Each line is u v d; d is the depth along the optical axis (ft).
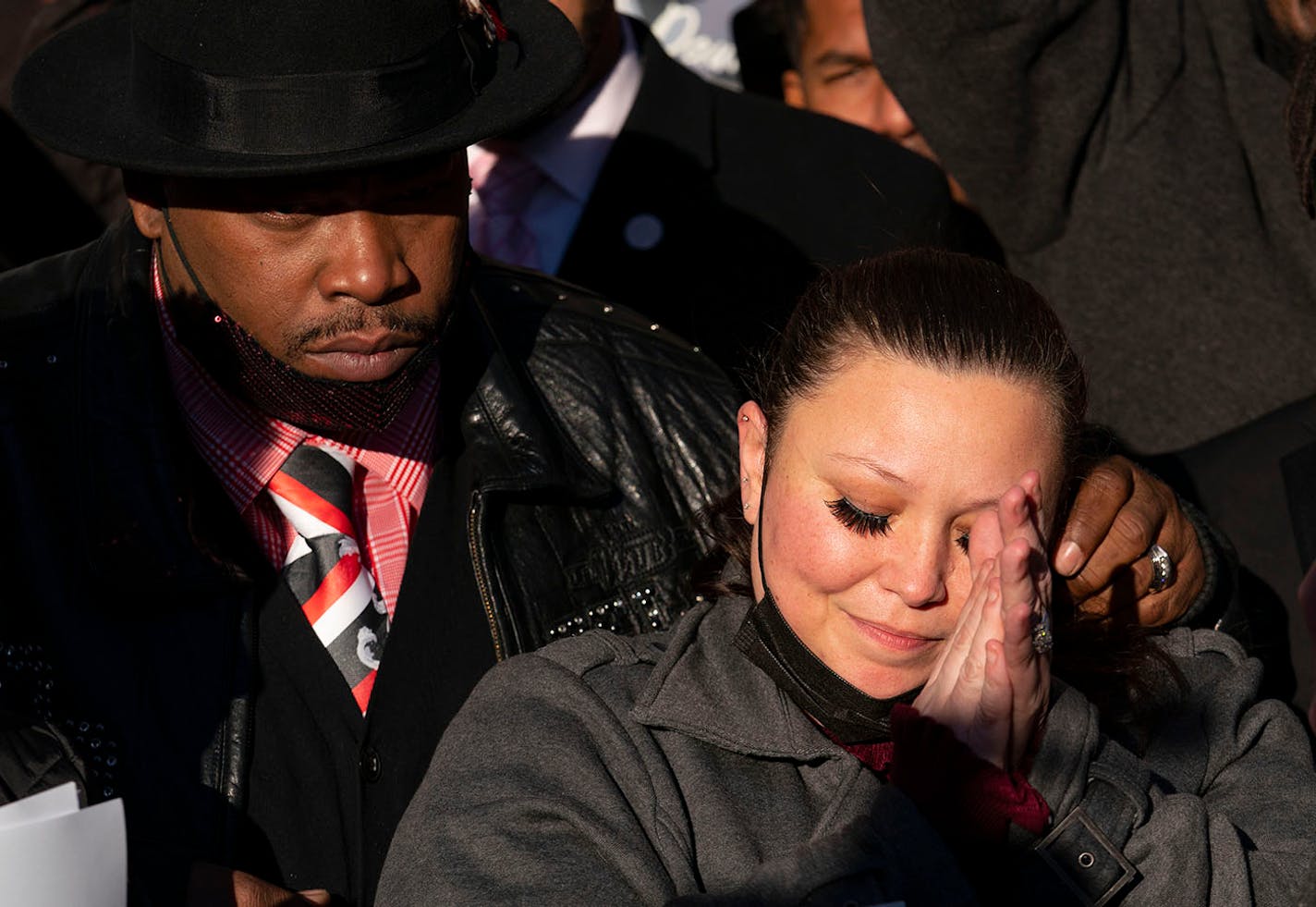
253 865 9.93
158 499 9.99
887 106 18.49
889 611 8.37
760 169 15.67
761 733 8.84
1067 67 14.79
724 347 15.15
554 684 9.04
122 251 10.69
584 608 11.18
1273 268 14.83
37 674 9.50
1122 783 8.63
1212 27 15.08
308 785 10.13
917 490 8.15
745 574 9.72
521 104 9.68
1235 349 14.88
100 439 10.07
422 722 10.46
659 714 8.86
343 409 10.08
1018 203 15.37
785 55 20.57
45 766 8.50
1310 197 9.40
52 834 7.39
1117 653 9.80
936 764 8.12
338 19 9.00
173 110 9.27
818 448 8.37
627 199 15.58
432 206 9.46
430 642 10.66
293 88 8.98
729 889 8.34
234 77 9.00
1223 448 12.80
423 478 10.98
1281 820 9.09
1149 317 15.14
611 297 15.44
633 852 8.23
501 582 10.83
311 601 10.34
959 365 8.18
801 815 8.71
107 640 9.75
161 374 10.29
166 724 9.73
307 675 10.24
